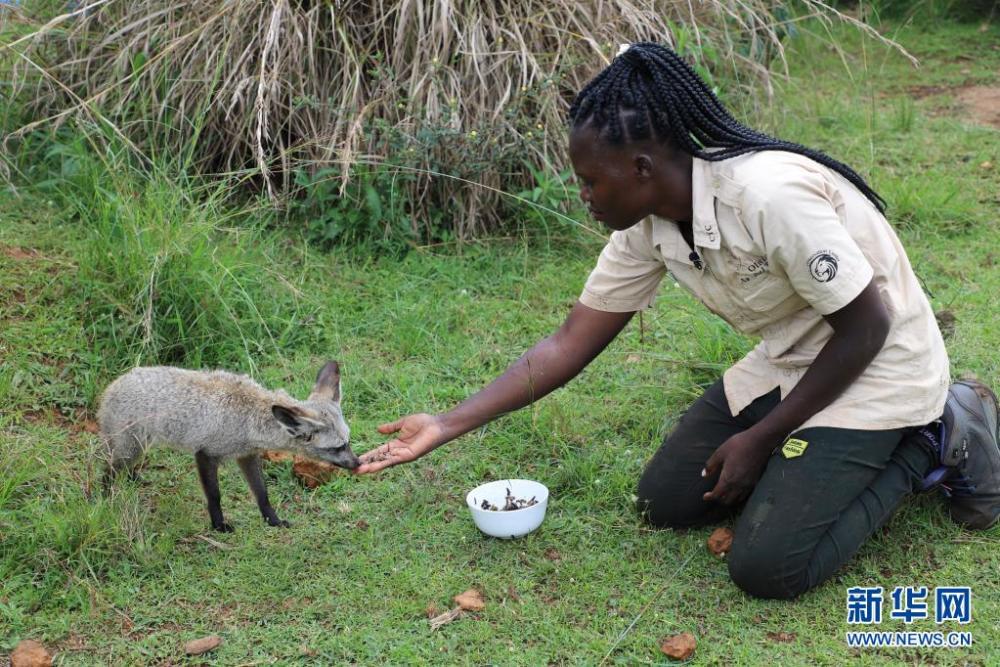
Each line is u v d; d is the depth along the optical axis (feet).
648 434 16.46
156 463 15.60
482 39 22.48
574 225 22.62
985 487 13.62
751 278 12.19
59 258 19.07
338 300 19.81
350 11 23.20
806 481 12.36
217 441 13.78
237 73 22.40
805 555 12.37
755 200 11.50
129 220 18.33
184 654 11.68
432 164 21.54
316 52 22.90
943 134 27.94
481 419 14.16
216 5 22.94
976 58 34.45
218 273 18.37
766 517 12.42
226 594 12.71
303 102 21.44
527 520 13.73
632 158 11.60
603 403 17.30
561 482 15.25
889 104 30.63
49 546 13.01
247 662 11.59
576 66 23.49
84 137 21.58
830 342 12.01
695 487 13.87
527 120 22.31
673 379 17.74
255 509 14.73
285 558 13.44
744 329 13.25
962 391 13.60
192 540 13.80
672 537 14.06
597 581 13.10
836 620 12.32
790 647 11.84
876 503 12.78
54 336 17.25
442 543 13.85
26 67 22.56
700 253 12.37
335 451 14.34
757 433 12.36
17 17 23.95
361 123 21.74
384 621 12.23
